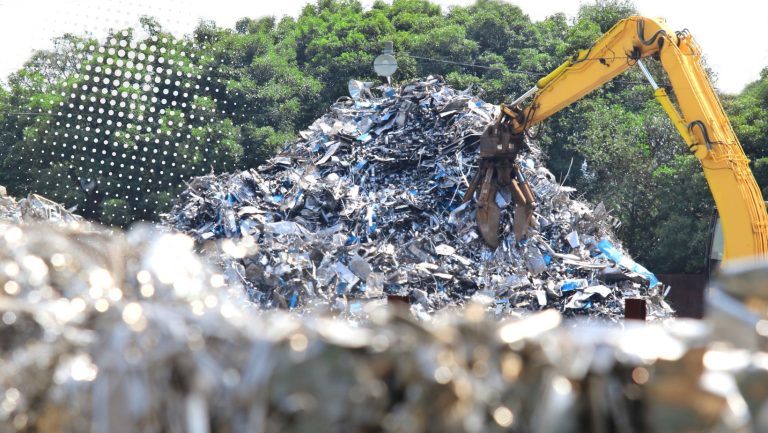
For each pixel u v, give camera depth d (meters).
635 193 69.62
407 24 104.81
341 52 90.94
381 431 2.17
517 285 32.12
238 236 33.81
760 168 60.19
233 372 2.25
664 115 73.44
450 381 2.13
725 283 2.32
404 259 33.28
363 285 31.20
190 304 2.69
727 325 2.29
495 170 33.75
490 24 96.00
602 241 35.88
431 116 39.53
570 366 2.20
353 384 2.16
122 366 2.25
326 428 2.16
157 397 2.23
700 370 2.17
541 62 90.12
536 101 32.09
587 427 2.21
